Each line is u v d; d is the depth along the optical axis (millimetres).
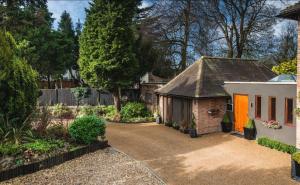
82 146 12641
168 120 20719
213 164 11586
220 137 16359
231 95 17594
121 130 18984
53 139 12445
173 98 19922
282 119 13773
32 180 9469
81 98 30188
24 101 12188
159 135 17250
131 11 23203
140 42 26375
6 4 25469
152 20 30781
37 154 10828
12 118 11969
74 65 42656
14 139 11250
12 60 11883
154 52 27578
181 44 31516
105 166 11062
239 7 31141
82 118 13391
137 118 22953
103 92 28484
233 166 11320
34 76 13039
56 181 9461
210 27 31406
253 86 15664
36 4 29047
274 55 33000
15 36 25094
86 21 23469
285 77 15875
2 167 9625
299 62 11625
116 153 12867
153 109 24516
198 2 30562
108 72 22828
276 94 14102
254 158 12266
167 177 10211
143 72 27156
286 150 12945
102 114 25422
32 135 12102
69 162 11383
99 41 22250
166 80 32969
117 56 22281
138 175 10180
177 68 32219
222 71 19812
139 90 27891
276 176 10234
